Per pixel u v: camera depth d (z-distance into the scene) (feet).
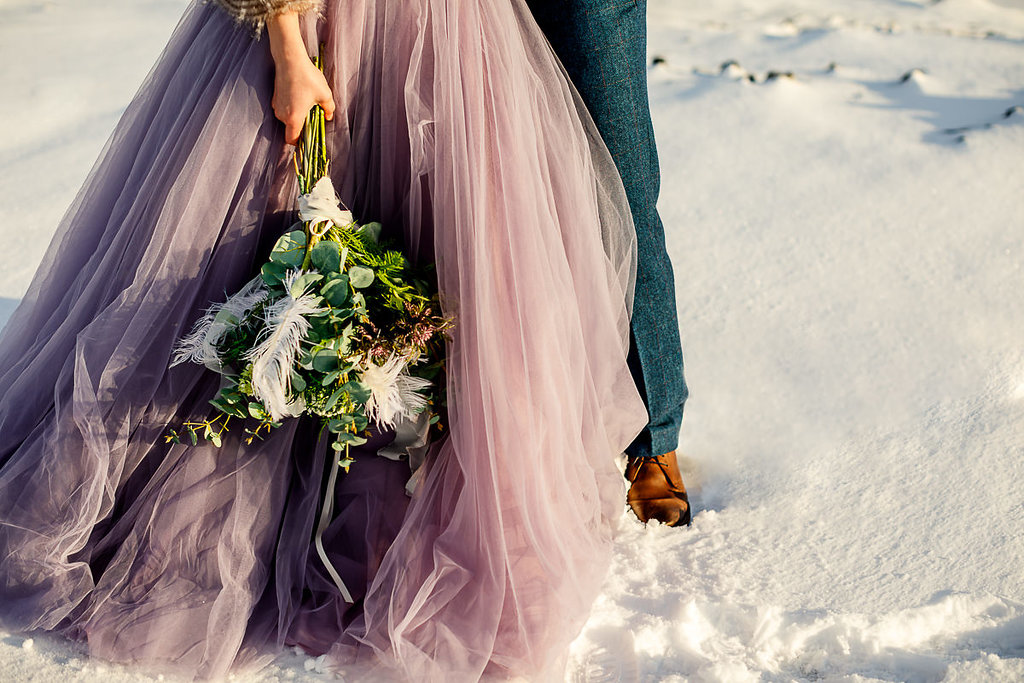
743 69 13.66
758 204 10.13
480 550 5.05
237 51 5.31
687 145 11.37
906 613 5.32
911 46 14.46
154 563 5.20
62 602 5.14
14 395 5.58
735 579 5.66
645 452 6.37
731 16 16.44
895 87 12.93
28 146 11.30
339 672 4.99
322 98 5.16
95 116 12.03
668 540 6.07
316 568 5.35
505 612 5.08
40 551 5.18
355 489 5.40
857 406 7.32
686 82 13.12
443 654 4.89
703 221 9.84
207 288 5.28
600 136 5.95
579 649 5.16
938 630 5.31
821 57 14.07
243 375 4.75
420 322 4.82
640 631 5.19
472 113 5.04
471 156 5.01
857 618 5.29
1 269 8.71
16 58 13.57
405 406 4.96
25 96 12.39
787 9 16.85
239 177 5.24
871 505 6.31
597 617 5.35
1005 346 7.84
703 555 5.90
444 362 5.08
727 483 6.68
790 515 6.27
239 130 5.21
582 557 5.34
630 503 6.36
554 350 5.21
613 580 5.68
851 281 8.80
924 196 10.14
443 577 5.07
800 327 8.23
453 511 5.21
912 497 6.36
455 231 5.04
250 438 5.03
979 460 6.66
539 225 5.27
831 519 6.21
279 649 5.11
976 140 11.16
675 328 6.40
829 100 12.46
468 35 5.09
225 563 5.08
